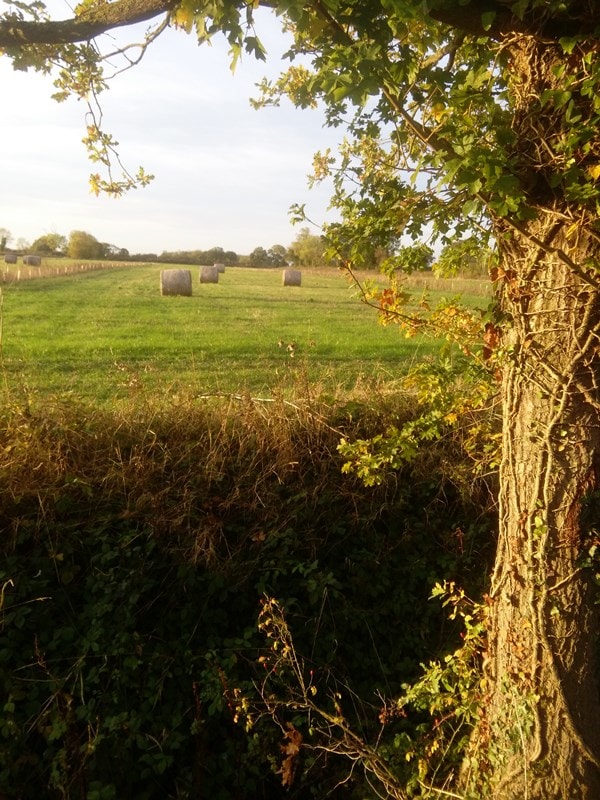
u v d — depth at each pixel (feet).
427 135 7.67
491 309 9.42
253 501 15.83
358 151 10.42
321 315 62.23
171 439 16.55
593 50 6.97
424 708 12.20
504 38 7.54
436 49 9.20
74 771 11.25
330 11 6.69
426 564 16.25
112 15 8.60
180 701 12.70
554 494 8.89
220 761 12.21
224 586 14.34
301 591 14.82
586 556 9.04
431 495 17.38
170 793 11.90
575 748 9.16
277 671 13.21
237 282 131.44
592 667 9.37
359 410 17.97
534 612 9.21
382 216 9.50
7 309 59.67
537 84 7.89
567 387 8.52
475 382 12.09
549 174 7.82
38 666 12.42
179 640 13.53
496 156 6.98
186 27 7.29
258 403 17.88
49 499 14.49
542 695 9.23
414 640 14.94
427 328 11.68
